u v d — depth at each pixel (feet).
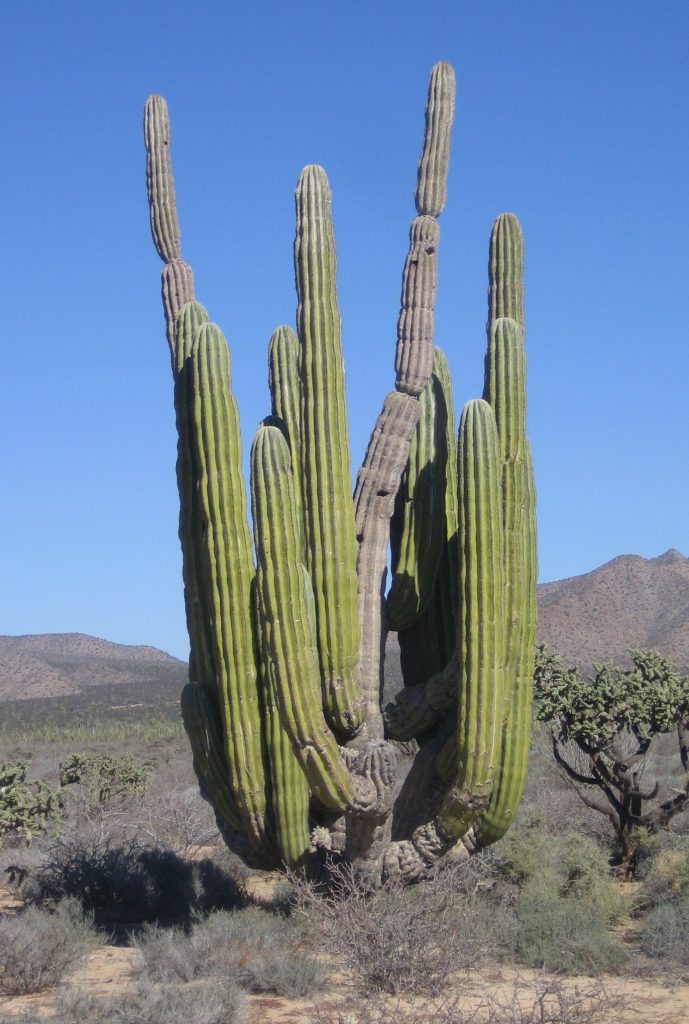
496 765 32.09
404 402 34.96
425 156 35.81
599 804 48.29
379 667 34.35
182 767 97.55
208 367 33.14
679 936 32.60
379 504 34.63
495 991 27.78
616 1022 26.03
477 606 31.42
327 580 32.60
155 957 31.73
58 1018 25.99
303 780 33.81
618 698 46.44
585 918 33.19
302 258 33.63
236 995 26.96
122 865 42.91
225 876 44.19
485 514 31.27
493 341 33.53
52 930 33.81
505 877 38.06
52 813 50.80
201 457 33.40
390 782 32.17
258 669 33.81
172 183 39.50
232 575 33.32
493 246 35.86
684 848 40.01
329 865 33.42
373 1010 25.75
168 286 39.04
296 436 35.55
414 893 30.14
